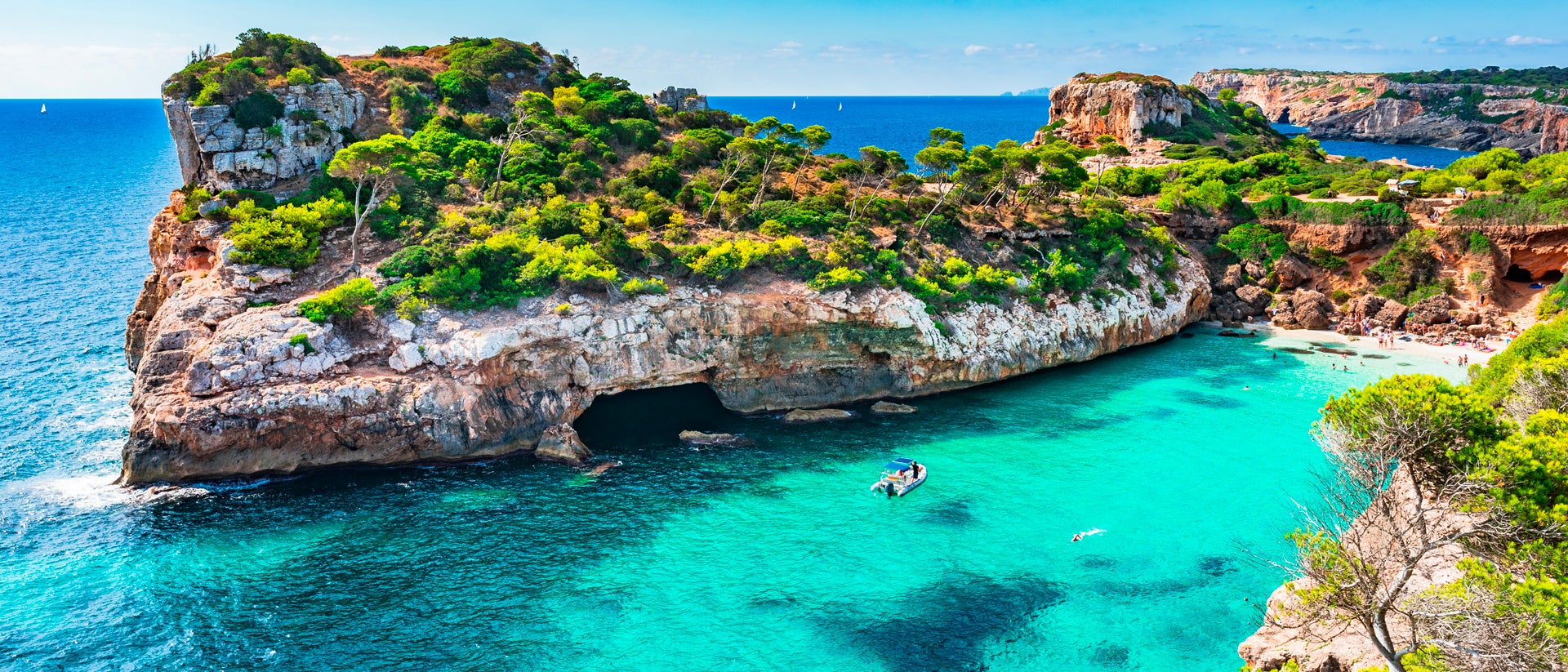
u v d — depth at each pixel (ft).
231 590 161.38
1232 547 178.09
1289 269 372.99
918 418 253.44
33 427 231.30
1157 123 604.90
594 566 172.14
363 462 213.25
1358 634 109.60
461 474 211.20
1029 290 302.45
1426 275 355.15
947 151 325.62
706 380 258.16
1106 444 233.55
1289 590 129.08
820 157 403.95
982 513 194.39
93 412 243.19
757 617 155.63
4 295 356.79
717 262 259.19
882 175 375.04
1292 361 307.78
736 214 306.76
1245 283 377.71
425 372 219.61
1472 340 320.91
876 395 268.00
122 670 138.82
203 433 200.13
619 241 257.34
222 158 275.59
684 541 182.09
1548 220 339.16
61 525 182.09
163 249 277.23
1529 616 88.48
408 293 230.27
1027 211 349.00
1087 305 313.32
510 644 147.54
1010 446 232.73
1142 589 163.53
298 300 233.35
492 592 162.50
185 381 203.72
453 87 366.02
